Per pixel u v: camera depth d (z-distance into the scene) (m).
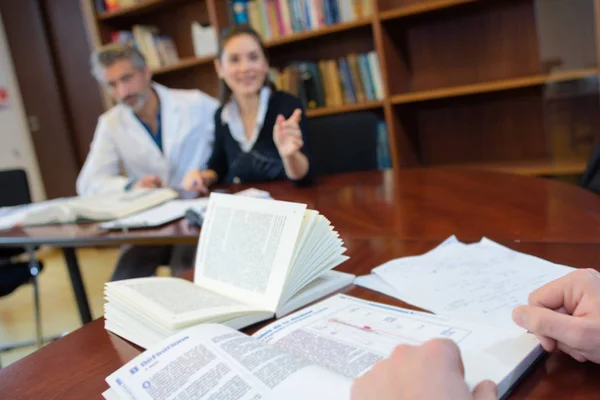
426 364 0.34
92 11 3.19
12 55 3.88
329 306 0.61
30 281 2.00
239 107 1.99
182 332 0.53
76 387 0.51
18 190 2.22
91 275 3.34
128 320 0.63
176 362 0.48
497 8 2.48
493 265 0.70
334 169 2.04
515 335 0.48
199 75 3.37
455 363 0.34
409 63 2.76
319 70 2.74
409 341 0.49
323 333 0.53
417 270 0.72
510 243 0.80
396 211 1.14
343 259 0.72
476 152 2.71
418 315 0.55
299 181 1.61
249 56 1.83
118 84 2.03
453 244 0.83
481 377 0.41
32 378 0.54
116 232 1.27
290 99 1.91
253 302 0.65
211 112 2.35
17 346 2.20
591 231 0.81
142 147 2.22
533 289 0.60
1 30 3.84
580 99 2.38
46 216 1.50
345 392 0.38
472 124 2.69
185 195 1.75
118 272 1.82
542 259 0.70
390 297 0.64
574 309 0.46
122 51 2.00
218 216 0.77
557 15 2.35
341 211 1.20
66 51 3.78
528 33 2.44
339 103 2.71
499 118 2.62
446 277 0.68
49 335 2.36
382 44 2.47
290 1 2.69
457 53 2.63
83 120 3.89
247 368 0.44
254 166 1.93
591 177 1.32
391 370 0.35
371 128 2.03
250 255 0.69
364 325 0.54
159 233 1.19
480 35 2.56
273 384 0.41
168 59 3.22
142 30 3.13
